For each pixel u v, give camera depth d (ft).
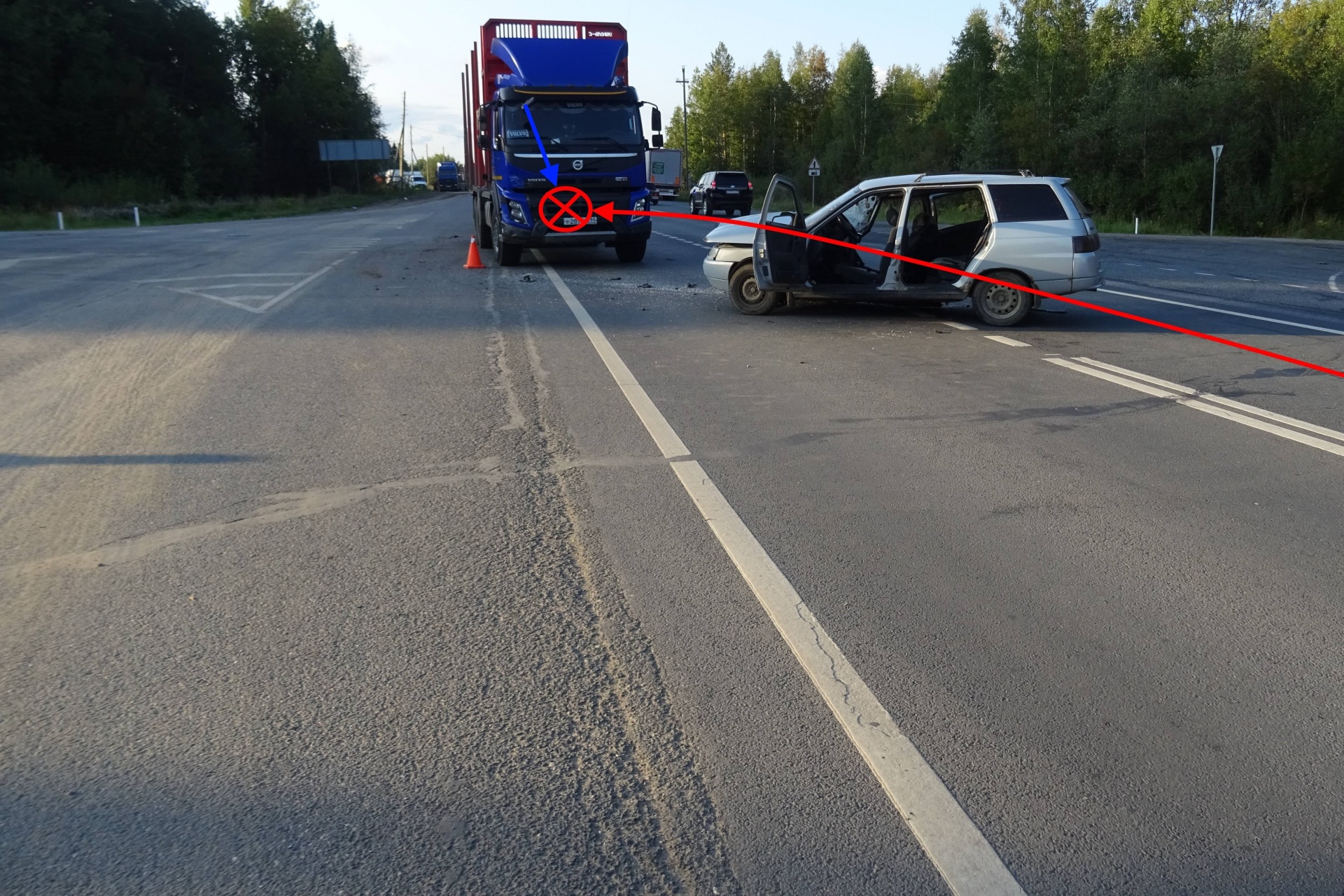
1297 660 12.48
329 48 293.64
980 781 10.05
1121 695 11.65
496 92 61.46
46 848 9.12
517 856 9.02
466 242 84.17
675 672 12.20
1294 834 9.26
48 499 18.52
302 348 33.88
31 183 160.04
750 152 335.88
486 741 10.77
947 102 200.44
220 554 15.94
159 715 11.29
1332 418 24.53
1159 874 8.74
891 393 27.25
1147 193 139.95
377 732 10.96
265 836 9.29
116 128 191.52
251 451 21.59
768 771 10.21
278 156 273.33
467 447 21.93
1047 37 160.97
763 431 23.31
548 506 18.11
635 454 21.44
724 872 8.79
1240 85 130.52
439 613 13.80
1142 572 15.19
